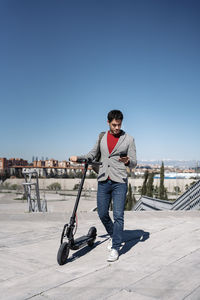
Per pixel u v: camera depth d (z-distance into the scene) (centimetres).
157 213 621
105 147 321
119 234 311
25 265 296
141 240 396
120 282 235
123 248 355
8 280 250
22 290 223
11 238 419
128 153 322
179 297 201
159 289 217
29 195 2009
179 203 1557
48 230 474
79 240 330
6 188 10725
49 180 14450
